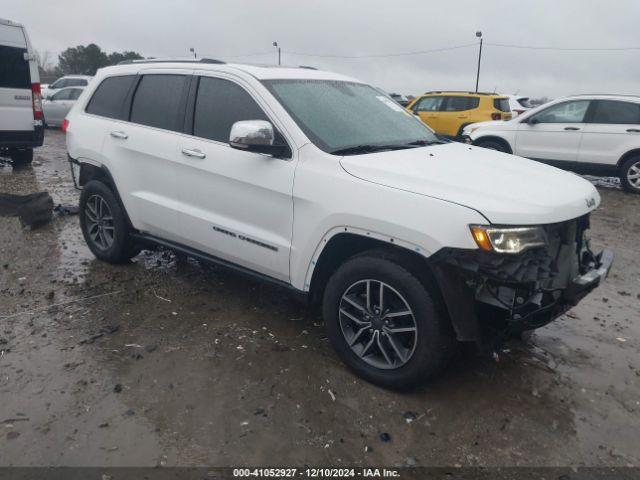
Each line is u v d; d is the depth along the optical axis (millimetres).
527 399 3236
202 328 3982
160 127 4383
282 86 3844
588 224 3490
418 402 3170
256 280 3900
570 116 10641
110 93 4941
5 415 2951
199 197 4070
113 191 4844
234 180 3771
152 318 4121
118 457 2666
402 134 4066
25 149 10922
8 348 3631
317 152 3424
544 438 2900
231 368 3465
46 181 9414
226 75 4004
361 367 3336
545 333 4090
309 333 3953
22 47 10008
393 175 3148
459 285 2881
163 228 4438
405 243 2975
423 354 3033
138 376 3350
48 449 2705
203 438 2818
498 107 15109
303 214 3422
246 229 3791
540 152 11016
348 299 3330
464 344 3641
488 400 3213
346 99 4129
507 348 3832
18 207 6594
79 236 6090
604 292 4973
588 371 3564
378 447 2799
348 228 3197
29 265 5164
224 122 3941
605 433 2955
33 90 10258
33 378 3295
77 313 4168
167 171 4266
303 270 3510
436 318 2975
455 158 3674
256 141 3389
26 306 4273
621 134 10000
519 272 2760
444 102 15688
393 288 3098
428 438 2875
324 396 3199
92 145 4891
